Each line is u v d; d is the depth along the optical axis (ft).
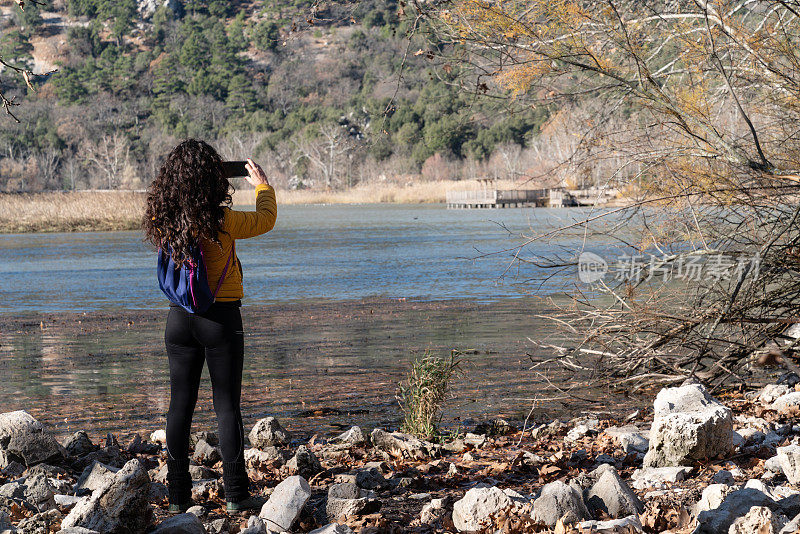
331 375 32.58
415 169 422.41
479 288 63.05
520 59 26.35
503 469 17.87
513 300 55.98
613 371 28.30
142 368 35.14
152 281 72.28
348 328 45.37
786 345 26.48
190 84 579.89
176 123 546.67
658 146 26.81
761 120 29.60
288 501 13.37
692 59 28.19
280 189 437.99
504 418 25.11
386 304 55.57
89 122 536.01
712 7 26.89
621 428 21.67
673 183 25.84
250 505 14.37
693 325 26.27
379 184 415.85
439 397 23.29
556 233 27.02
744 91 29.32
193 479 16.75
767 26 27.78
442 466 18.31
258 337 42.73
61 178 500.33
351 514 13.82
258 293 62.54
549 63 26.35
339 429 24.08
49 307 57.06
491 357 35.45
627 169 27.27
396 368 33.78
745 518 10.61
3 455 17.54
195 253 13.38
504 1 25.94
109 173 488.44
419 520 13.80
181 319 13.94
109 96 570.87
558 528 11.61
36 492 14.05
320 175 454.81
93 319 51.21
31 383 32.07
